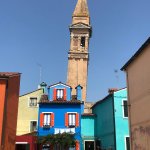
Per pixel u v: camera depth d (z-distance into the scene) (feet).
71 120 111.34
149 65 58.80
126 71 72.54
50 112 111.75
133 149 67.21
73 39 218.18
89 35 224.74
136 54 64.18
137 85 65.31
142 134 61.82
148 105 58.90
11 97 81.10
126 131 96.99
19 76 89.15
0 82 73.56
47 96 119.44
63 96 116.88
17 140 104.17
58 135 100.27
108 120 102.94
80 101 113.50
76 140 105.60
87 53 214.28
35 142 104.58
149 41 57.57
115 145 94.94
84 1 233.55
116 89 103.65
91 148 111.14
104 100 108.37
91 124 114.11
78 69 210.79
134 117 66.85
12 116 83.15
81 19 226.38
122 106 99.25
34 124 122.21
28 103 124.57
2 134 70.90
